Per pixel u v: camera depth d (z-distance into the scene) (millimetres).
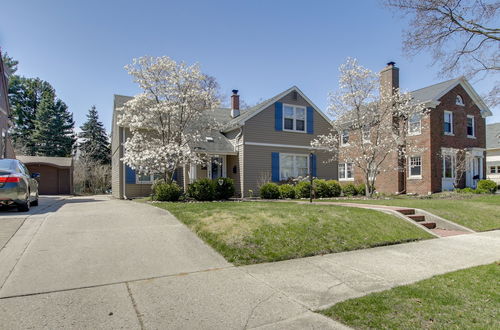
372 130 17578
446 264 5496
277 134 17906
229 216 7457
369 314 3430
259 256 5496
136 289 4035
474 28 8898
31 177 10430
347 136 22000
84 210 9141
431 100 19672
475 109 22484
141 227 6945
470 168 21766
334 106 17844
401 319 3314
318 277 4688
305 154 18750
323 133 19500
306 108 18906
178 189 12484
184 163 12992
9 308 3426
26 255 4996
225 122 18875
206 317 3361
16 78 42000
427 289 4172
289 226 6922
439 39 9109
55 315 3305
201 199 12836
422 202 12469
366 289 4230
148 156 12008
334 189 16547
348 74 16875
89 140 40281
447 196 16797
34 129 41219
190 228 6879
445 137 20500
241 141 16984
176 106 13180
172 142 13016
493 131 27984
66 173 24859
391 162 20812
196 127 14648
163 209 9055
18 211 8844
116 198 17734
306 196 15688
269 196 15148
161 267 4840
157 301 3717
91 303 3605
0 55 17172
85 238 6004
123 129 16719
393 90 18953
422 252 6297
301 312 3514
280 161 17984
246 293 4020
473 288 4238
